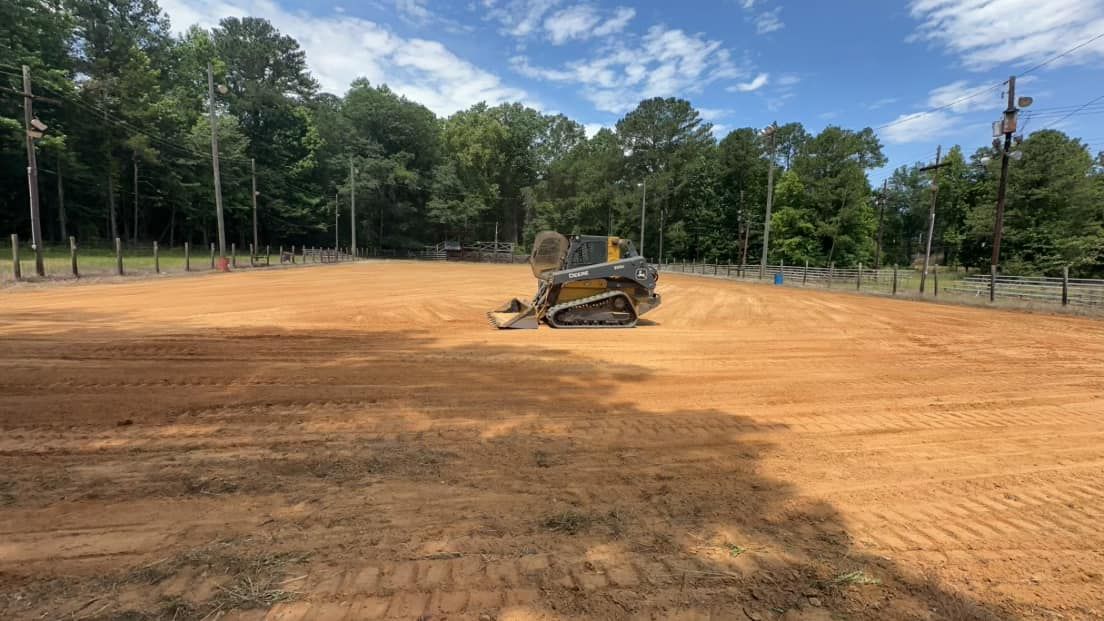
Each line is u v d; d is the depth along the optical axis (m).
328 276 24.12
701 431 4.57
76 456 3.63
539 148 82.12
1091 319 14.26
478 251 67.94
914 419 5.09
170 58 50.75
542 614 2.14
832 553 2.69
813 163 54.69
